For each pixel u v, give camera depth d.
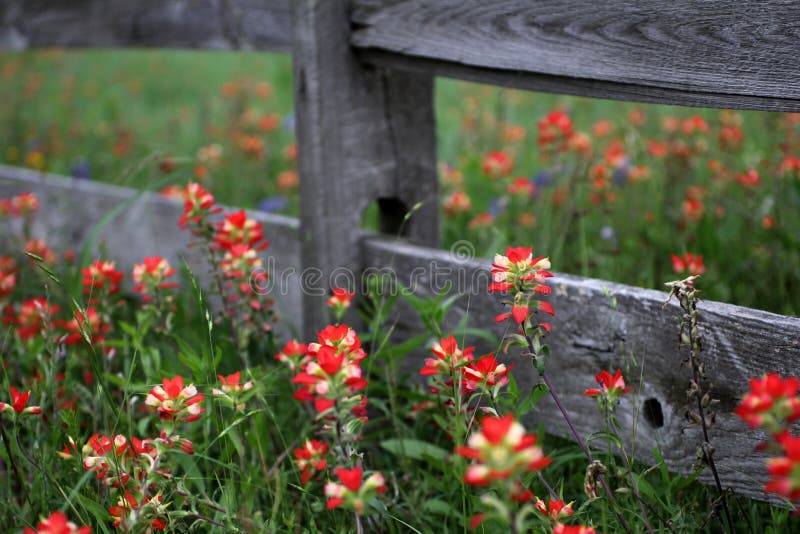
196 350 2.31
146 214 3.19
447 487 1.78
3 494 1.74
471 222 3.27
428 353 2.20
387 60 2.21
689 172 3.46
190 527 1.52
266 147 4.86
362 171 2.33
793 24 1.45
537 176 3.47
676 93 1.65
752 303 2.52
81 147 5.63
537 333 1.50
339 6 2.23
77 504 1.69
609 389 1.51
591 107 5.31
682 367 1.65
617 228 3.14
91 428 2.13
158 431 2.01
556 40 1.82
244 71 8.73
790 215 2.86
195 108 7.05
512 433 0.97
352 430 1.46
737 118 3.34
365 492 1.20
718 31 1.56
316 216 2.31
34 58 9.91
